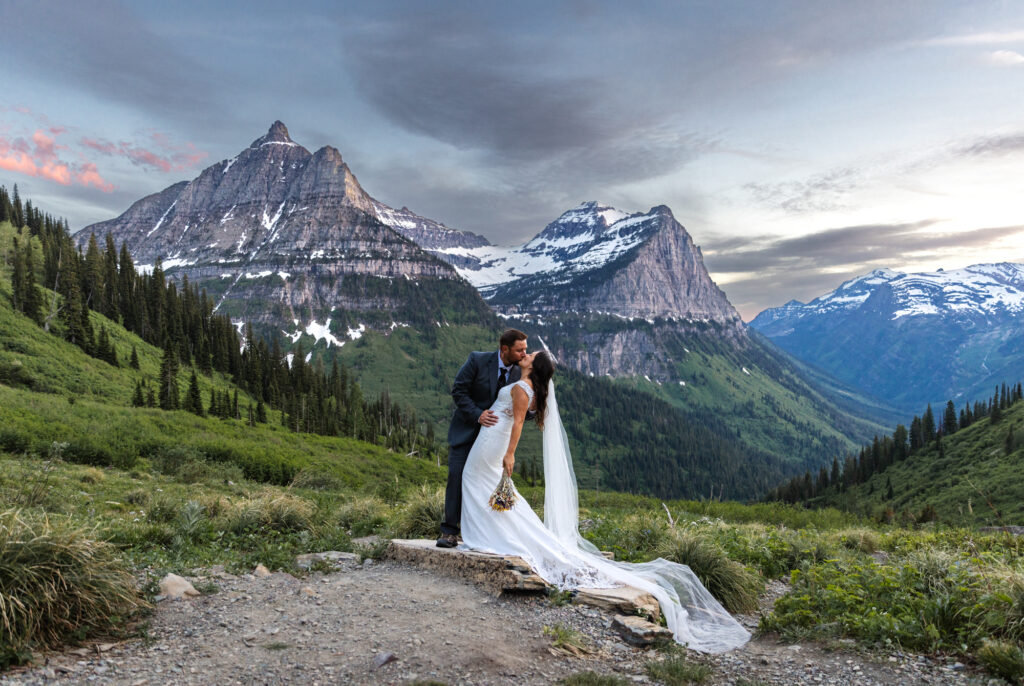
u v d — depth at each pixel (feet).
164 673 14.01
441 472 263.90
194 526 29.86
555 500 24.71
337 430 332.19
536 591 20.88
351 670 14.62
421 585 21.30
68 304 276.21
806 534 51.26
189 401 251.80
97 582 16.97
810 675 16.67
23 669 13.53
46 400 150.41
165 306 407.03
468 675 14.83
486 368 24.20
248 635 16.52
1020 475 253.85
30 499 36.35
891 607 20.99
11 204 418.31
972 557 28.81
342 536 31.07
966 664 17.19
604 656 17.33
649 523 37.81
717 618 22.08
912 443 473.67
